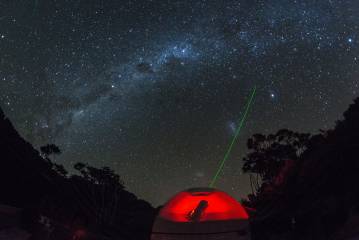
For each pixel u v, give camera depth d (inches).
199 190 443.2
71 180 1024.2
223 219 403.2
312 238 519.5
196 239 393.4
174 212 421.1
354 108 732.7
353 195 487.8
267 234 610.2
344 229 447.8
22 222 319.0
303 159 805.2
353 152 561.9
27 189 700.7
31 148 910.4
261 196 932.6
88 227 453.1
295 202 631.8
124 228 885.8
